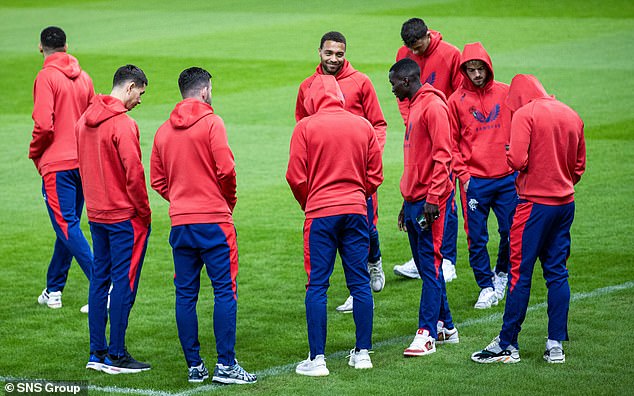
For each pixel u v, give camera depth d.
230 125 60.00
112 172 24.19
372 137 24.27
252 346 26.11
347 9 108.69
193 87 23.56
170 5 120.12
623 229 36.41
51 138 29.36
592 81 67.88
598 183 43.50
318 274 23.81
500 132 29.11
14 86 74.62
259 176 47.91
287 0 118.75
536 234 23.45
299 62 80.19
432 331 24.91
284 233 38.03
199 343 25.33
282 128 58.91
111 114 24.00
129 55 85.62
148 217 24.62
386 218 39.81
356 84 29.75
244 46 88.44
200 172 23.20
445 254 26.30
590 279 30.67
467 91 29.48
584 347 24.59
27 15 116.31
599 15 97.00
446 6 106.81
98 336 24.58
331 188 23.77
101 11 117.75
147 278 32.72
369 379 23.05
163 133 23.55
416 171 24.91
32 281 32.75
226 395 22.34
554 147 23.27
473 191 29.11
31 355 25.69
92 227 24.70
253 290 31.19
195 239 23.14
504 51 81.19
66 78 29.83
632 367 23.19
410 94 25.28
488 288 29.00
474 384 22.44
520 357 24.25
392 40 88.06
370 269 30.59
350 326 27.78
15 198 45.06
